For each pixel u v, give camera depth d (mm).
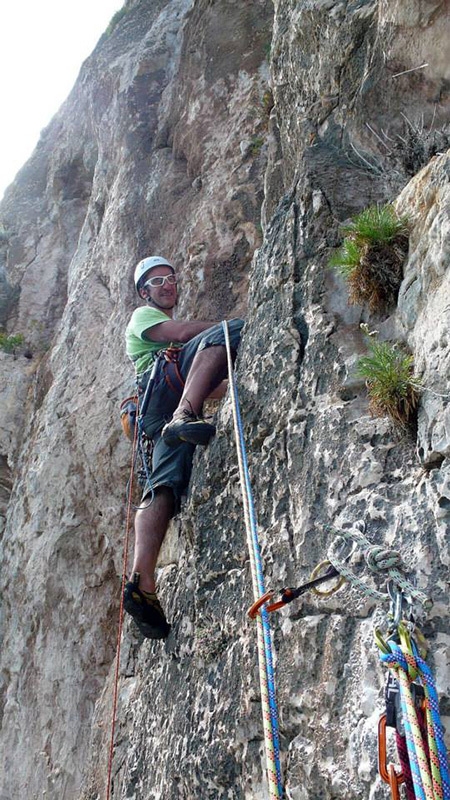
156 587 4223
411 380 2650
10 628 6816
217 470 3525
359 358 2992
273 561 2922
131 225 7258
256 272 3883
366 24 3924
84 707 5840
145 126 7664
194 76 7188
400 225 3074
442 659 2156
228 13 7156
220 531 3428
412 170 3492
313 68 4367
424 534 2377
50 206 10695
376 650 2338
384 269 3064
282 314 3484
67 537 6453
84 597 6215
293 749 2496
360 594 2494
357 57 3955
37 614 6496
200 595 3420
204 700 3139
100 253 7863
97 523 6355
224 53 6977
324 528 2463
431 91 3566
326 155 3887
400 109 3693
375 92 3740
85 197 10344
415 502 2471
